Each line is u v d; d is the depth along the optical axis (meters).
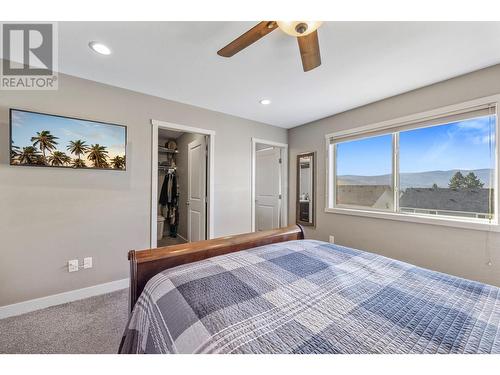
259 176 4.53
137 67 1.98
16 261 1.89
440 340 0.74
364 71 2.04
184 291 1.00
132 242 2.45
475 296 1.02
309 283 1.11
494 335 0.76
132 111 2.45
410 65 1.94
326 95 2.59
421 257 2.39
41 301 1.97
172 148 4.63
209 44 1.67
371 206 2.94
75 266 2.13
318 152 3.52
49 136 2.00
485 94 1.97
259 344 0.70
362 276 1.21
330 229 3.35
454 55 1.79
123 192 2.39
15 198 1.88
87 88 2.19
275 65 1.95
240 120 3.40
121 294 2.25
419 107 2.39
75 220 2.14
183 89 2.44
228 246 1.61
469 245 2.07
